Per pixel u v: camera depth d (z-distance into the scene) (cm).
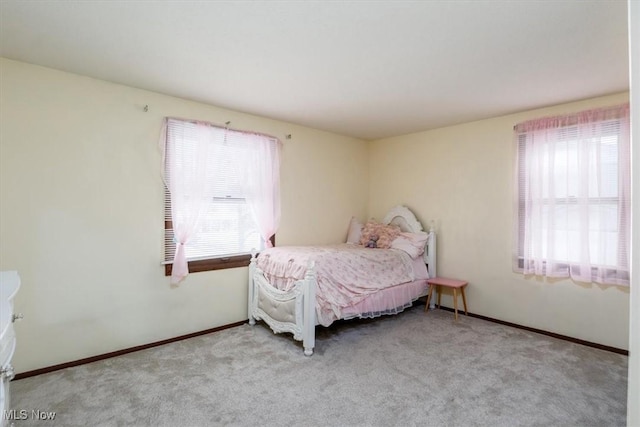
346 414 205
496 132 384
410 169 470
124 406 212
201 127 333
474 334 340
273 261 341
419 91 304
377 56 235
